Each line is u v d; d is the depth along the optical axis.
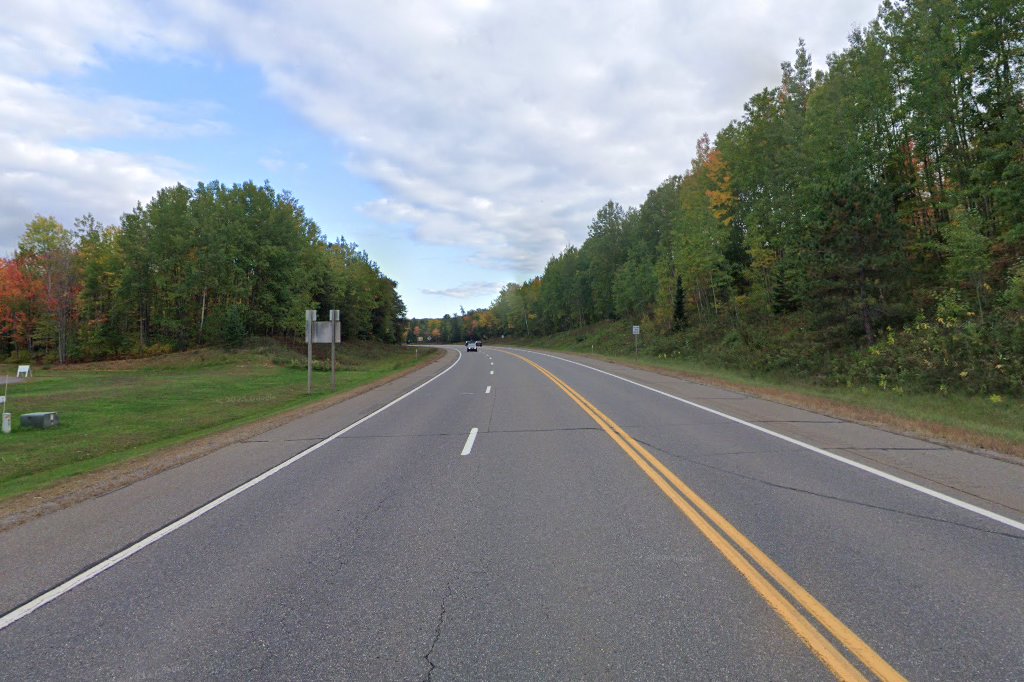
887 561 4.06
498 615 3.40
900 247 21.55
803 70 34.19
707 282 41.44
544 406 14.26
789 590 3.63
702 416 11.77
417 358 59.53
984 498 5.59
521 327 122.44
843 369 20.19
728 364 28.20
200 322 50.28
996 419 12.05
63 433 13.20
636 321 61.38
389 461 8.22
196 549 4.78
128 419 15.39
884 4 24.80
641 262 61.41
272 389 23.45
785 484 6.28
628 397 15.73
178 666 2.96
